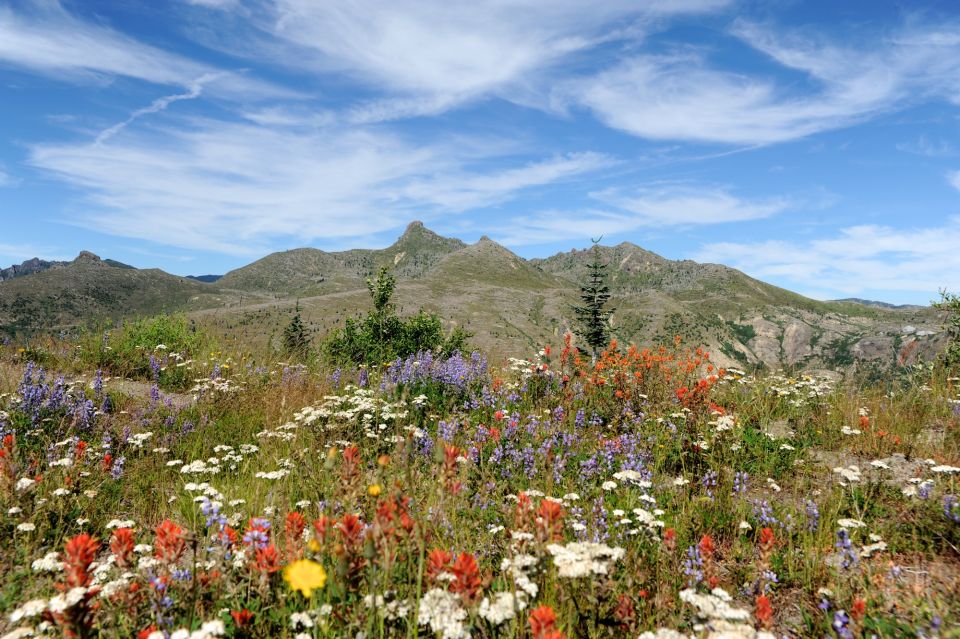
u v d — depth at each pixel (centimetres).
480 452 650
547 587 329
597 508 497
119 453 711
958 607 357
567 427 798
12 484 491
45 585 388
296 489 557
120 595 314
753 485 643
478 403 906
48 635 290
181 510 534
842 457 729
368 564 289
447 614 270
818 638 354
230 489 575
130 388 1115
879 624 336
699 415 776
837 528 492
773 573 403
